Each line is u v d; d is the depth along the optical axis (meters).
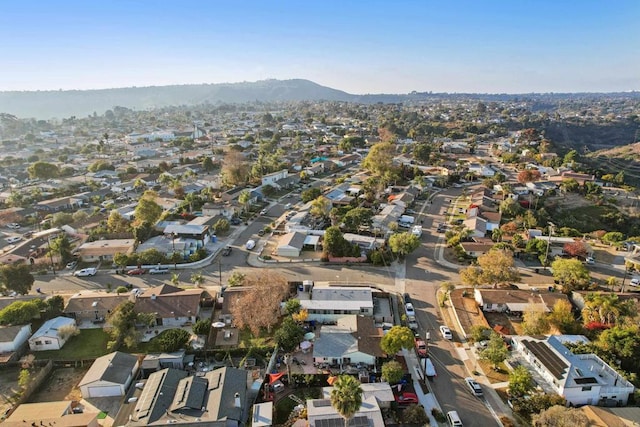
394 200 139.00
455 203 146.38
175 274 91.06
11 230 120.50
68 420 48.66
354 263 97.00
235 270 93.38
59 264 94.94
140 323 70.69
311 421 49.25
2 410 53.88
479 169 190.50
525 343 64.50
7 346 64.75
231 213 127.94
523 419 52.38
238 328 71.31
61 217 120.81
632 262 95.00
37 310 71.75
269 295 72.50
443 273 92.69
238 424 50.53
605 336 63.22
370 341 64.50
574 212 142.62
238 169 164.12
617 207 147.50
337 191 150.00
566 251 100.00
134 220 120.25
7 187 170.25
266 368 61.47
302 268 94.38
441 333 70.12
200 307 77.75
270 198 151.00
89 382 55.88
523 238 110.50
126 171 188.62
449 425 51.72
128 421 50.47
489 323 73.50
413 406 52.31
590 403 55.28
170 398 53.19
